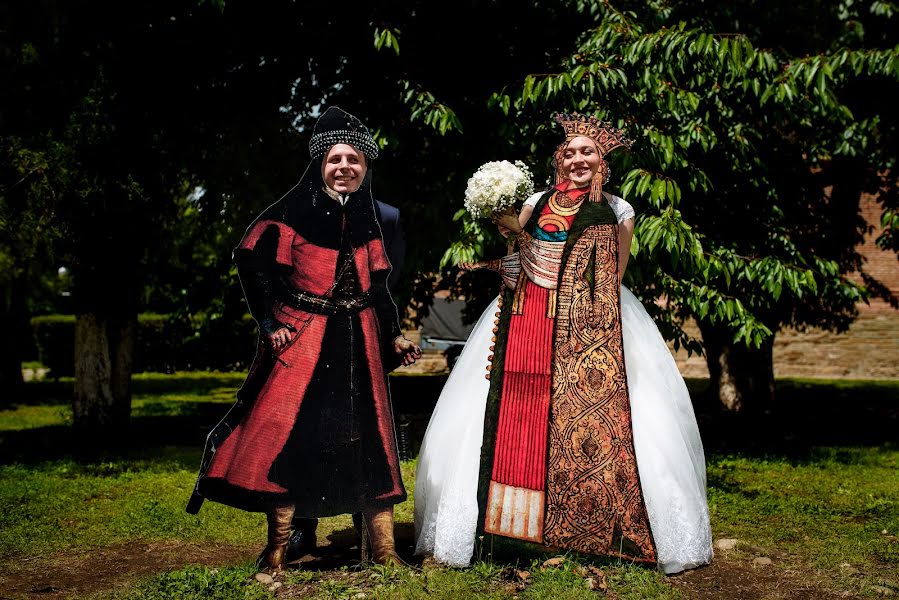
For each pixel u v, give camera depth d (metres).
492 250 6.83
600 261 3.91
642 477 3.74
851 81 8.55
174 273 11.05
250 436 3.64
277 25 7.61
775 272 7.18
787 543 4.43
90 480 6.52
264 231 3.76
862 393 15.34
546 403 3.79
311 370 3.66
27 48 7.69
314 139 3.84
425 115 6.66
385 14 7.34
